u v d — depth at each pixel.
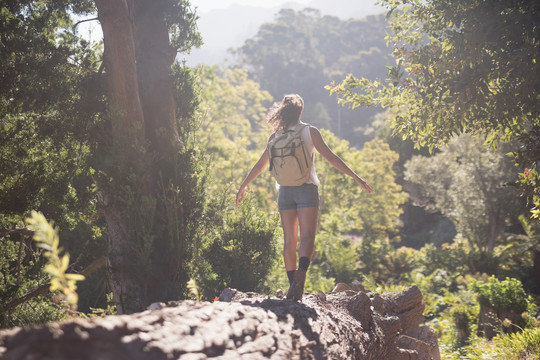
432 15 5.66
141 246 6.49
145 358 1.43
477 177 24.22
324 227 21.98
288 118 3.59
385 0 5.96
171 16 7.86
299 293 3.29
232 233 7.22
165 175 7.21
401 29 6.33
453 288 20.09
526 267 21.59
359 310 3.78
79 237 8.77
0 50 6.32
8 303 6.84
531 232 21.66
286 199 3.60
